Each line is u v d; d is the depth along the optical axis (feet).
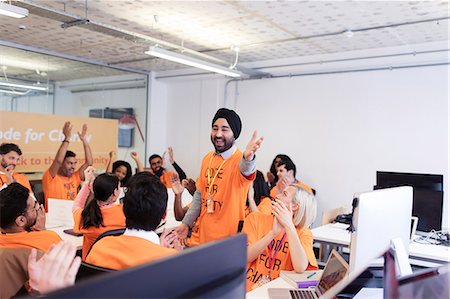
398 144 16.37
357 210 4.42
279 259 6.75
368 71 17.07
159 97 24.53
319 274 6.33
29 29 15.24
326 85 18.25
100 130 20.65
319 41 15.90
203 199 7.77
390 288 2.93
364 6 11.65
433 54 15.48
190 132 23.54
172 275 2.12
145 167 23.90
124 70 22.72
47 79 19.08
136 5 12.27
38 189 17.80
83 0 11.92
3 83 17.35
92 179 9.62
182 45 16.93
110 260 4.27
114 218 8.41
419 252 8.95
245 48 17.43
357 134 17.40
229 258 2.53
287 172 15.11
